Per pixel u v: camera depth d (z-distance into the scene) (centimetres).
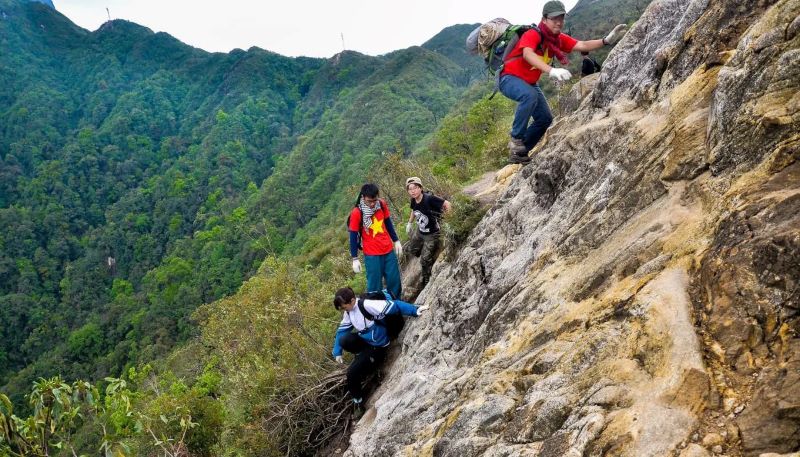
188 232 11106
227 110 17175
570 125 511
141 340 6838
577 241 357
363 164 9275
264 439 690
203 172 13038
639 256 278
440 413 374
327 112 15238
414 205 682
